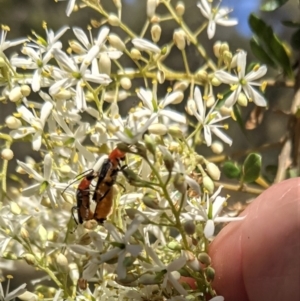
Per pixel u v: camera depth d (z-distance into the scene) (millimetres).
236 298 71
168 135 70
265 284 65
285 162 78
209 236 60
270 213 67
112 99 70
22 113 67
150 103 63
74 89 68
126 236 57
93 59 65
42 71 67
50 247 68
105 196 59
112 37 67
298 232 64
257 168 74
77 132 66
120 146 54
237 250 70
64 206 68
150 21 70
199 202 61
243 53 68
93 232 59
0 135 68
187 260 58
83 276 60
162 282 58
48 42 69
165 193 55
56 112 66
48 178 65
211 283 66
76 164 68
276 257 65
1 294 67
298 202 65
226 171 77
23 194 65
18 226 67
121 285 61
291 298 63
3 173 69
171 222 58
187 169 63
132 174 55
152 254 58
